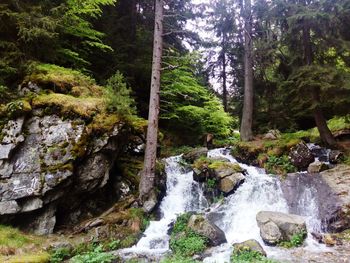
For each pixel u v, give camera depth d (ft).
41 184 30.25
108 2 46.11
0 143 29.63
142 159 45.29
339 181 37.52
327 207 34.09
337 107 47.91
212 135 69.97
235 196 40.19
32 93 33.94
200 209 40.68
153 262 27.99
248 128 58.70
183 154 53.78
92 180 34.35
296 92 48.06
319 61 49.42
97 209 37.45
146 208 37.83
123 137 38.83
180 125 68.23
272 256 27.22
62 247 29.07
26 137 31.27
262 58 57.93
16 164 30.07
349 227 31.30
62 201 33.04
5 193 29.07
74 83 37.81
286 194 38.27
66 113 33.27
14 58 35.58
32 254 26.30
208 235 31.40
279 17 49.34
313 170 42.50
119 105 37.01
